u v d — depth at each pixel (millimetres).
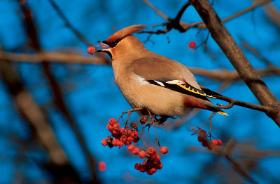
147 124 9008
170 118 10609
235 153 12281
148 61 10266
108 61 13180
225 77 12820
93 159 13914
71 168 14219
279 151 12180
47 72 14086
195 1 8570
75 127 14281
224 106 8281
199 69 12773
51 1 11062
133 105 10219
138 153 8750
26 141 14328
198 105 9570
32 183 13945
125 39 10680
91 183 13852
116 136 8891
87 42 11078
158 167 8836
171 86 9781
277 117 8352
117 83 10477
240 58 8695
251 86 8711
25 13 13031
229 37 8680
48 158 14359
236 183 12680
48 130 14578
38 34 13375
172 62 10234
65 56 13109
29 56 12984
